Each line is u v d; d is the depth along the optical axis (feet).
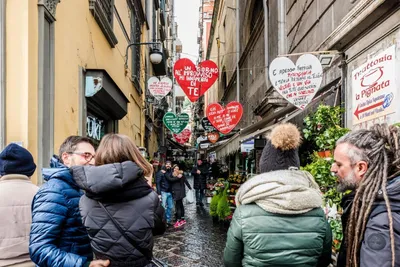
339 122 15.56
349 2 16.16
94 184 5.81
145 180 6.51
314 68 15.89
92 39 21.16
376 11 12.30
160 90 40.70
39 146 12.71
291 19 27.66
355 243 4.91
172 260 18.57
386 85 12.30
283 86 16.20
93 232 6.01
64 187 6.46
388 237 4.47
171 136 108.06
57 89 15.14
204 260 18.56
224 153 37.68
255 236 5.79
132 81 36.86
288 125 6.63
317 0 21.13
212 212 30.22
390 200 4.69
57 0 14.85
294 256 5.73
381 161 5.08
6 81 11.81
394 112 11.72
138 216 6.11
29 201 7.50
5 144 11.59
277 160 6.41
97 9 21.38
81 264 5.88
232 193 27.81
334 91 17.21
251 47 45.29
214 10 97.60
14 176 7.61
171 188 29.71
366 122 13.67
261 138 28.55
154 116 66.80
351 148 5.38
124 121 32.58
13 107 11.80
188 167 130.00
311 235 5.80
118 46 29.12
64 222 6.32
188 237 24.25
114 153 6.30
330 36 16.57
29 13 12.14
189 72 32.89
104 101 21.74
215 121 33.73
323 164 12.91
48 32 14.42
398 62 11.59
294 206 5.71
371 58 13.42
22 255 7.21
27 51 11.94
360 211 4.89
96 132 23.84
